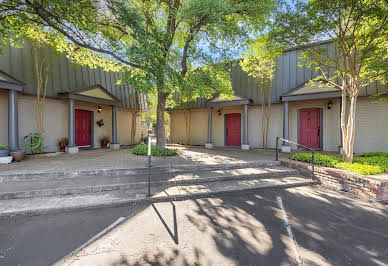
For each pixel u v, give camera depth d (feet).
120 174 15.80
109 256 6.59
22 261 6.30
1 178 13.78
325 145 27.78
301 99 26.48
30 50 22.72
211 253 6.77
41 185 12.91
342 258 6.52
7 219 9.23
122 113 38.68
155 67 14.97
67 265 6.14
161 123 26.00
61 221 9.11
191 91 23.61
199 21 17.83
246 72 32.91
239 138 35.47
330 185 14.32
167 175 15.64
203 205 10.99
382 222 9.08
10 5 13.21
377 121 24.22
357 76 16.01
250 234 8.01
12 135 20.17
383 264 6.22
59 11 13.58
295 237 7.79
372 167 14.28
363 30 15.51
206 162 18.94
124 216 9.66
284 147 27.17
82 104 30.55
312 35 15.69
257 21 19.30
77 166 16.93
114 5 14.30
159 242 7.43
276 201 11.61
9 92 20.17
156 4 18.56
